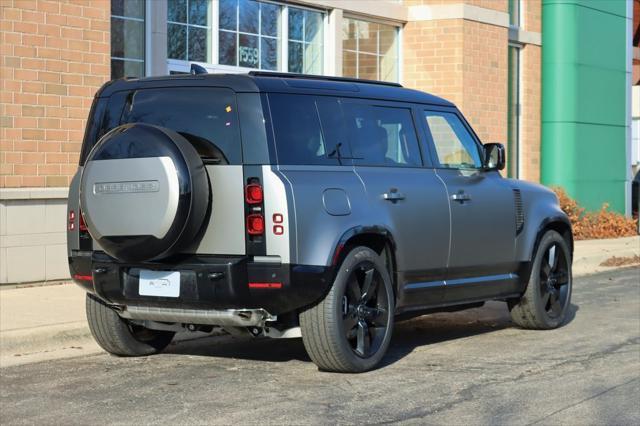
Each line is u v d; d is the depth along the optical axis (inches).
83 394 276.7
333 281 292.8
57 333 351.6
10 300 420.5
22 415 253.3
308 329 294.0
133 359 330.6
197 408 259.1
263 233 282.2
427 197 332.8
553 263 391.9
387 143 329.1
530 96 836.6
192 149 286.7
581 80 854.5
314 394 275.4
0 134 453.1
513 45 819.4
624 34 907.4
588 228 829.2
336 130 309.9
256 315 287.3
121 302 302.8
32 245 465.7
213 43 586.2
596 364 319.9
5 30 453.4
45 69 468.1
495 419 248.7
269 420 246.7
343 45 684.7
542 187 397.4
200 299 286.2
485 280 358.9
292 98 299.3
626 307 460.1
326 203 293.4
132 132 289.6
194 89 299.4
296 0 636.1
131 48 532.7
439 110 355.9
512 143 826.2
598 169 876.6
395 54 731.4
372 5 695.1
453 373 305.3
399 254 319.6
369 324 310.3
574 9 844.6
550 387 285.4
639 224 888.3
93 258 306.3
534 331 390.0
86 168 294.5
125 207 286.4
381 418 249.0
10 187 457.4
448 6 720.3
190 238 285.7
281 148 289.4
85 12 482.6
